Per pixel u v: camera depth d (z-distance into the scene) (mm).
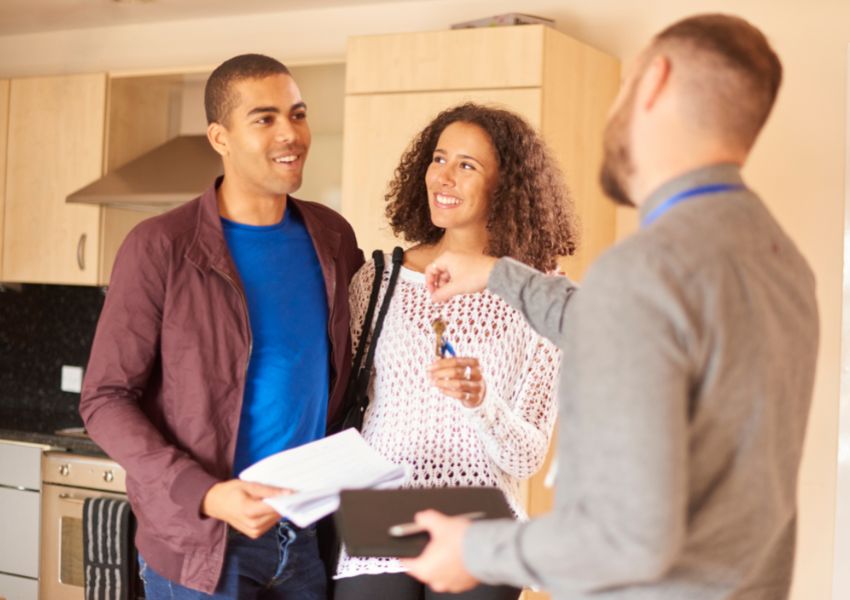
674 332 1030
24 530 4105
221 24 4332
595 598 1151
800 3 3377
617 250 1080
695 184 1129
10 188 4383
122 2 4125
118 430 1845
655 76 1137
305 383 2000
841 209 3334
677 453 1008
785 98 3396
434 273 1808
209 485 1773
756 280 1102
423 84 3389
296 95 1986
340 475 1712
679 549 1032
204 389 1878
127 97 4266
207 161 4133
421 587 2029
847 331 3250
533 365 2025
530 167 2133
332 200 4113
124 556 3783
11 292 4844
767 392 1097
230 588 1905
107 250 4242
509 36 3246
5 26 4629
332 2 4008
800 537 3373
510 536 1121
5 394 4824
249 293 1965
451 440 1984
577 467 1069
